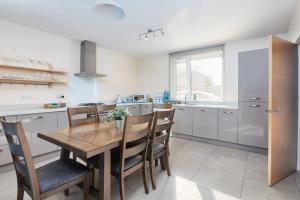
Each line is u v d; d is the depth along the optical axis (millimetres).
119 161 1677
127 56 5250
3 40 2812
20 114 2541
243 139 3238
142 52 4879
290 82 2307
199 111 3812
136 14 2559
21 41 3006
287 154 2295
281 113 2162
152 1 2199
